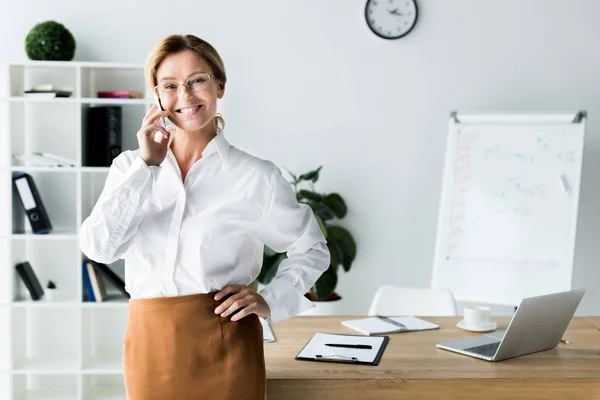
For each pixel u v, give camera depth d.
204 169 1.60
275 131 3.87
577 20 3.90
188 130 1.59
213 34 3.79
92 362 3.44
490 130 3.64
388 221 3.95
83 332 3.38
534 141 3.54
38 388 3.57
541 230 3.46
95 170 3.29
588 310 3.96
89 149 3.42
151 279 1.57
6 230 3.55
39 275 3.58
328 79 3.87
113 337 3.57
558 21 3.90
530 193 3.51
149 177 1.52
